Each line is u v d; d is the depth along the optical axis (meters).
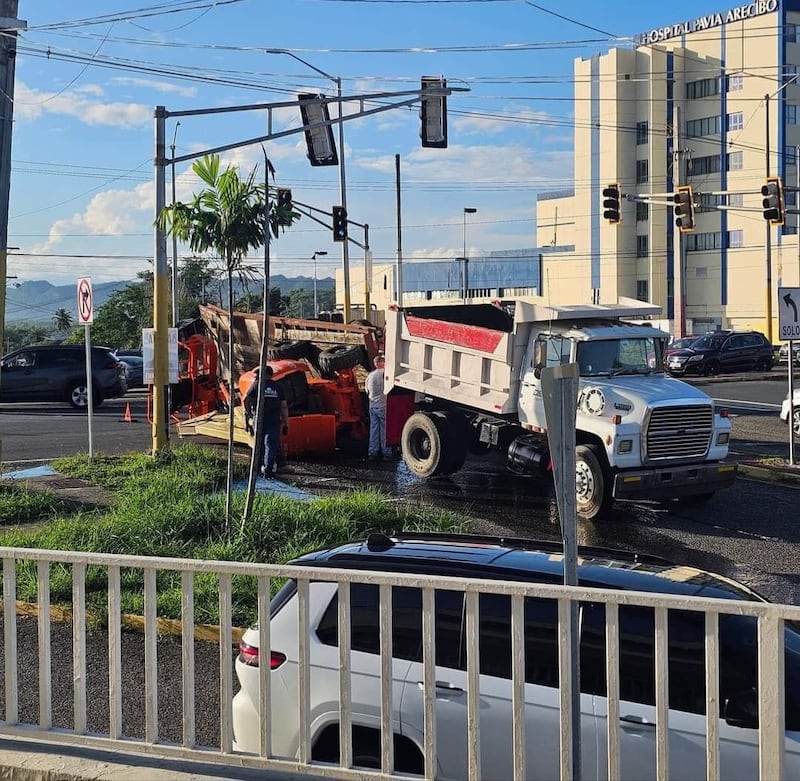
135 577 9.16
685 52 75.12
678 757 4.22
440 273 92.38
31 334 121.25
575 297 80.38
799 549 11.70
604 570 4.99
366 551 5.25
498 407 15.19
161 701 6.69
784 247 69.62
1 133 11.88
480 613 4.66
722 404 28.75
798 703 4.34
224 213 9.88
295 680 4.88
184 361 21.67
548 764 4.39
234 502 11.31
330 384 19.02
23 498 12.62
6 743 4.84
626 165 75.94
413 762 4.64
